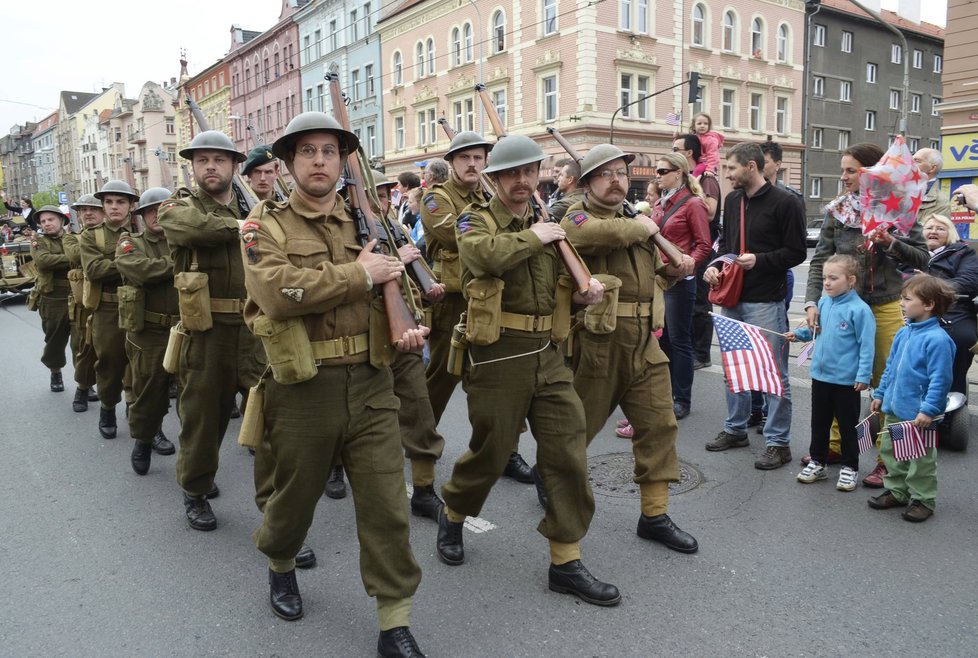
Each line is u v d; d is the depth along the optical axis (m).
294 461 2.80
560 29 26.30
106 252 5.74
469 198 4.57
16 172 135.88
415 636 2.97
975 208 5.03
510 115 28.81
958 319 4.85
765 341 4.42
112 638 3.04
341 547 3.84
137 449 5.05
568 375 3.32
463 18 30.27
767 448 4.77
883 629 2.91
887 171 4.18
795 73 33.56
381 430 2.83
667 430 3.68
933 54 43.09
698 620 3.03
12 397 7.43
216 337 3.96
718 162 7.45
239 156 4.21
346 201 3.11
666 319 5.74
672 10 28.11
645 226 3.65
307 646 2.96
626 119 27.08
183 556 3.78
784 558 3.52
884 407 4.05
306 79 41.78
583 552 3.64
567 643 2.90
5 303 16.23
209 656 2.90
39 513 4.39
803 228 4.71
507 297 3.19
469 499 3.48
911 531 3.77
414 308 2.94
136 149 80.56
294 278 2.59
